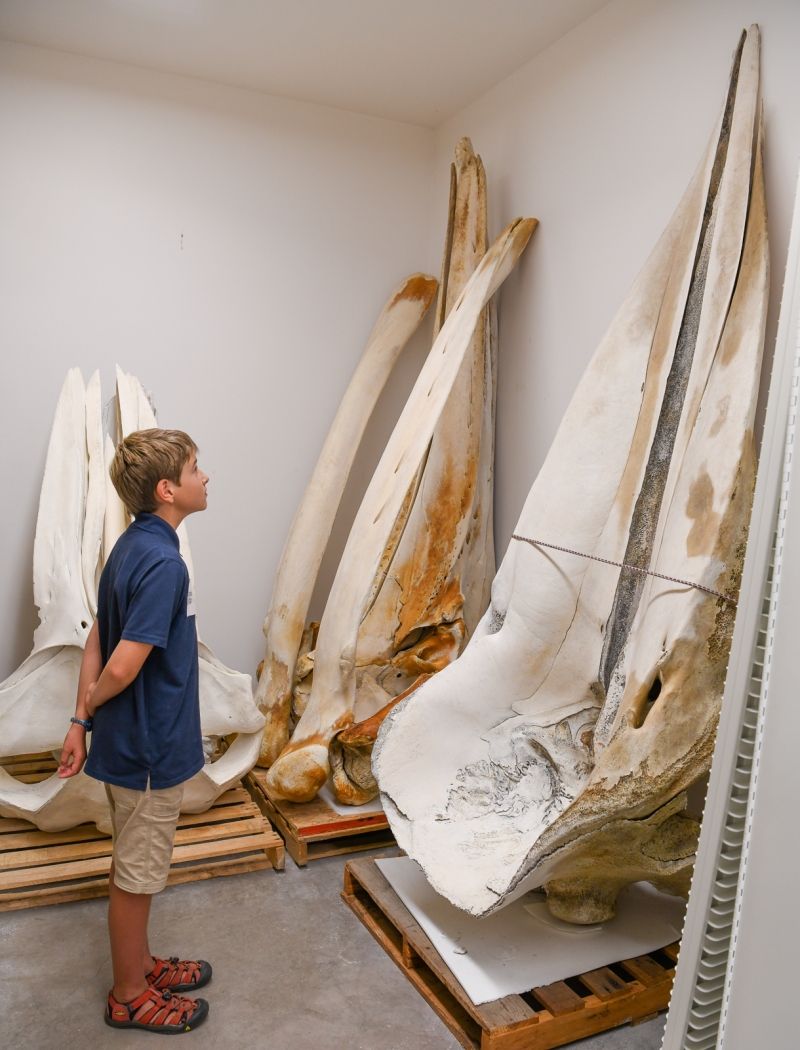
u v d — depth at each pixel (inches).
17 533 136.8
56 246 135.0
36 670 106.4
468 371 135.3
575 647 100.3
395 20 121.5
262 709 136.8
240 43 129.6
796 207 54.1
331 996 86.8
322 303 154.6
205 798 113.5
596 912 89.5
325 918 101.5
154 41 129.5
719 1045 55.7
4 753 106.2
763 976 52.6
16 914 100.1
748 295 85.7
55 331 136.2
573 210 122.6
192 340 145.4
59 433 122.1
